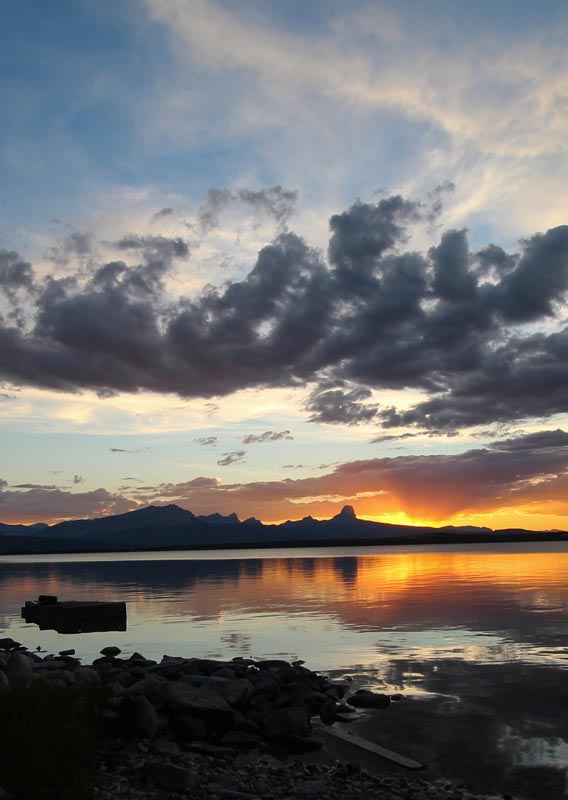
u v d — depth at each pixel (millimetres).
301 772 11227
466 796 9906
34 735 9734
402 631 25562
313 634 25453
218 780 10680
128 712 12984
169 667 17641
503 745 12336
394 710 14844
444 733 13133
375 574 64938
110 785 10297
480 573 62188
